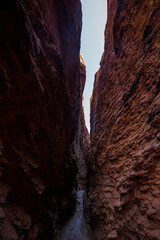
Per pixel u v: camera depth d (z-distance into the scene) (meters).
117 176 5.01
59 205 6.54
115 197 4.69
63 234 6.29
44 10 5.43
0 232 2.32
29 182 3.65
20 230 2.86
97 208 6.43
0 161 2.78
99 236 5.50
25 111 3.46
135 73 5.39
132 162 4.01
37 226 3.79
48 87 4.43
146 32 4.68
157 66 3.69
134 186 3.47
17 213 2.99
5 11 2.29
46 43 4.60
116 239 3.85
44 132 4.56
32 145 3.87
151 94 3.86
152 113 3.42
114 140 6.19
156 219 2.58
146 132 3.74
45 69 4.25
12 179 3.08
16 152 3.22
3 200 2.64
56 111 5.13
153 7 4.44
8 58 2.65
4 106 2.84
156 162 2.98
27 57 3.00
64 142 6.49
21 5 2.52
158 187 2.78
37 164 4.13
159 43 3.89
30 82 3.35
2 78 2.62
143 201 3.04
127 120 5.35
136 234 3.10
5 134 2.94
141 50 5.15
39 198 4.14
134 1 6.21
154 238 2.50
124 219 3.64
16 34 2.63
